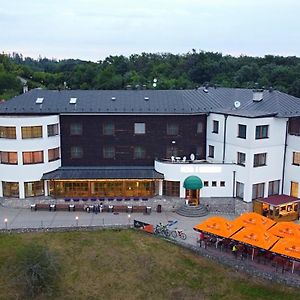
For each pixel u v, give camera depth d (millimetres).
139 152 63219
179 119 62625
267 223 45250
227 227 43750
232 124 58688
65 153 62625
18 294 39281
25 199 58781
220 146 61438
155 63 180500
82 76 159750
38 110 60438
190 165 58719
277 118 57156
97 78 154125
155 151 63344
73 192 60031
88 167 62750
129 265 43188
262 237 40969
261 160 57406
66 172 60750
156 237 48406
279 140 58188
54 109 60969
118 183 60000
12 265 42688
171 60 182750
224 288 39719
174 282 40906
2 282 40781
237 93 67500
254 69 140625
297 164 57750
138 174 60156
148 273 42031
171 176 59219
